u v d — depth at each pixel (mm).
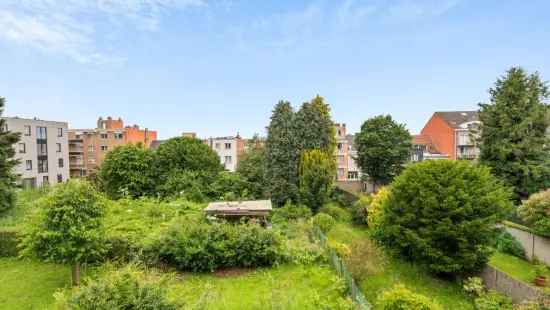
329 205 23688
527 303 8641
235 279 11281
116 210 18672
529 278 12336
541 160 21062
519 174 21016
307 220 19438
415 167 13867
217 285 10719
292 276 11453
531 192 20797
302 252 13023
